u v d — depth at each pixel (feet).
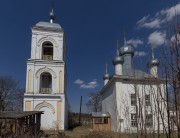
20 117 50.37
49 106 89.56
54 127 86.63
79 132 80.84
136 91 14.43
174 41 9.95
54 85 92.68
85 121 171.22
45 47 100.63
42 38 96.94
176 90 9.60
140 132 13.43
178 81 9.53
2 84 157.07
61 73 94.43
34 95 88.94
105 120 96.48
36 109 87.92
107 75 131.75
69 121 140.05
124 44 117.50
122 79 86.17
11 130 44.62
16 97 162.91
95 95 187.93
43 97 89.76
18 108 162.91
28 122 58.80
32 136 44.29
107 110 106.63
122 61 107.34
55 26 100.12
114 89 87.66
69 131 86.02
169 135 9.95
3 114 55.21
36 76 91.76
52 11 106.01
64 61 102.94
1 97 155.02
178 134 9.39
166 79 10.36
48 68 93.76
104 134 52.16
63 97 91.76
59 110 90.02
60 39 98.99
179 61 9.58
